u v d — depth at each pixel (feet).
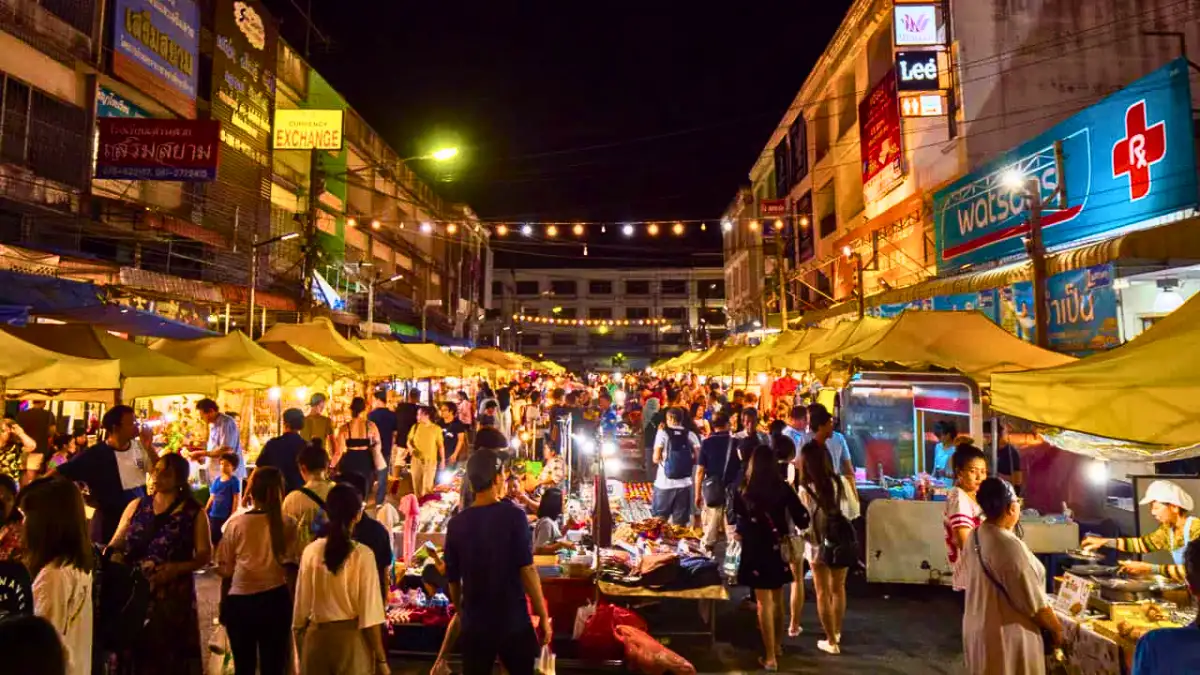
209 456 29.37
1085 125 36.35
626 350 226.79
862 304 55.67
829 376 32.14
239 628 14.26
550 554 22.49
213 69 61.16
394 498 27.30
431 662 19.10
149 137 42.88
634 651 18.21
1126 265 31.48
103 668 13.57
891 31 65.46
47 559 10.76
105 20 48.19
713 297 227.20
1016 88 51.57
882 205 66.23
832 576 19.92
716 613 23.45
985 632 12.55
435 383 77.15
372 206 103.55
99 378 18.92
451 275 149.38
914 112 54.39
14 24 40.81
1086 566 17.17
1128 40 51.70
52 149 43.78
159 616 14.44
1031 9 52.31
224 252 58.08
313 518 15.78
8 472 24.04
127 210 48.01
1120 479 28.48
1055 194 37.93
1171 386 12.23
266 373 30.22
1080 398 13.37
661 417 47.60
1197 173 29.73
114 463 18.72
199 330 35.78
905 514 25.48
